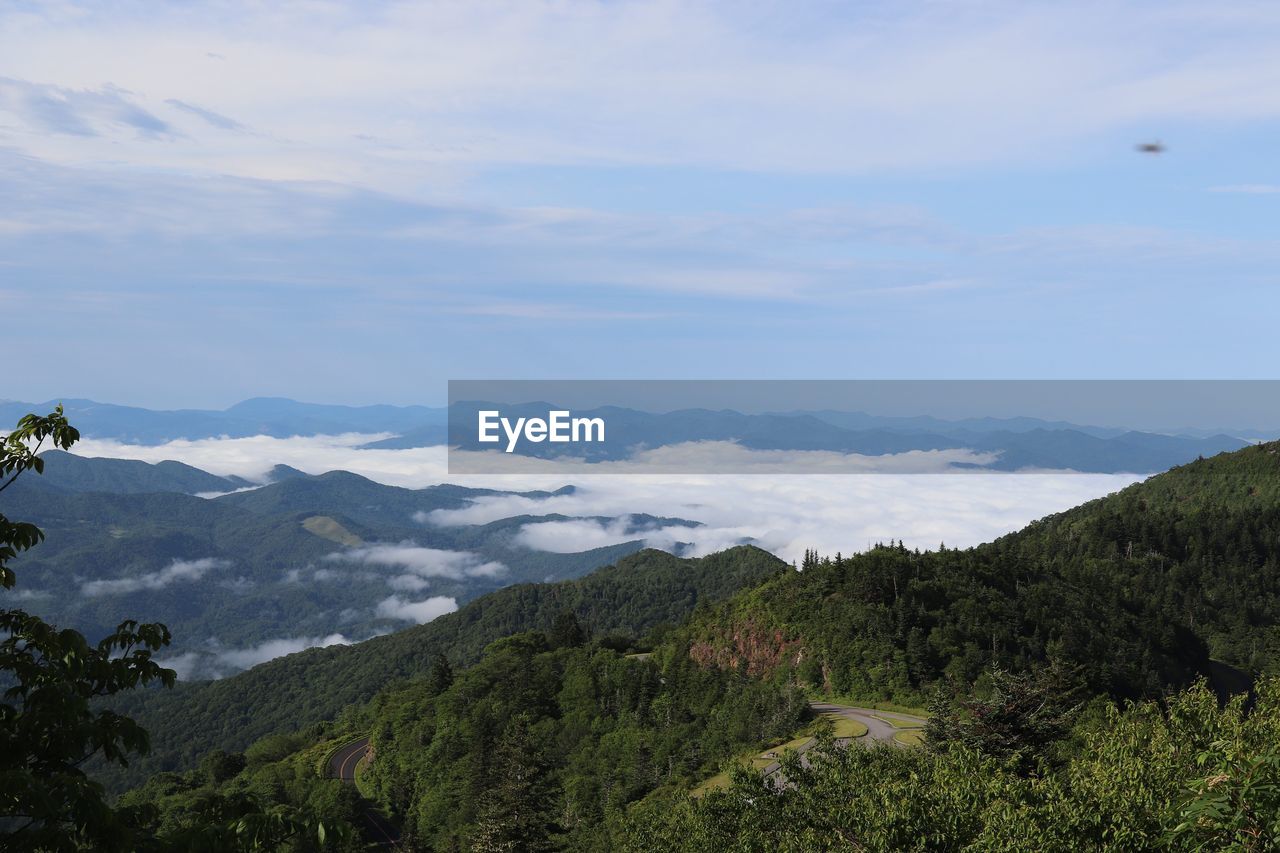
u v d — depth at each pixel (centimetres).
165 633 1380
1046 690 5438
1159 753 2722
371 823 10794
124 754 1274
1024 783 2692
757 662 11788
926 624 11400
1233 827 1587
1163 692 10656
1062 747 5112
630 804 8412
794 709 9400
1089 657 10925
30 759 1255
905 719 9262
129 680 1329
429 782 11019
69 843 1099
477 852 6844
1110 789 2466
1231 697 2950
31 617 1280
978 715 5241
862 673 10669
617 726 11238
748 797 3766
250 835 1203
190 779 15100
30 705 1198
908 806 2648
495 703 12281
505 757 7156
